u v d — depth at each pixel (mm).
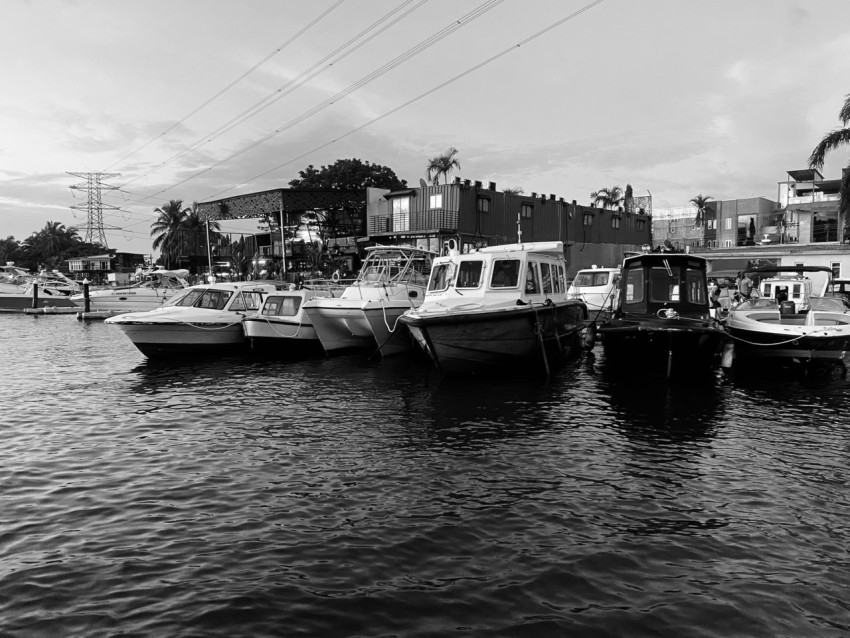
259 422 11508
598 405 12438
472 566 5820
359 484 8070
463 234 36562
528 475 8344
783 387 14258
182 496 7699
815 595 5270
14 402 13656
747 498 7461
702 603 5148
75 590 5434
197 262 57438
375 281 20719
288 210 44094
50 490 7953
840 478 8148
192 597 5301
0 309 44562
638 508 7172
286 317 20484
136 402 13570
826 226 42719
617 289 20688
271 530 6648
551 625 4855
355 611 5078
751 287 20500
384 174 52688
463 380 15328
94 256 77000
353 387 14891
